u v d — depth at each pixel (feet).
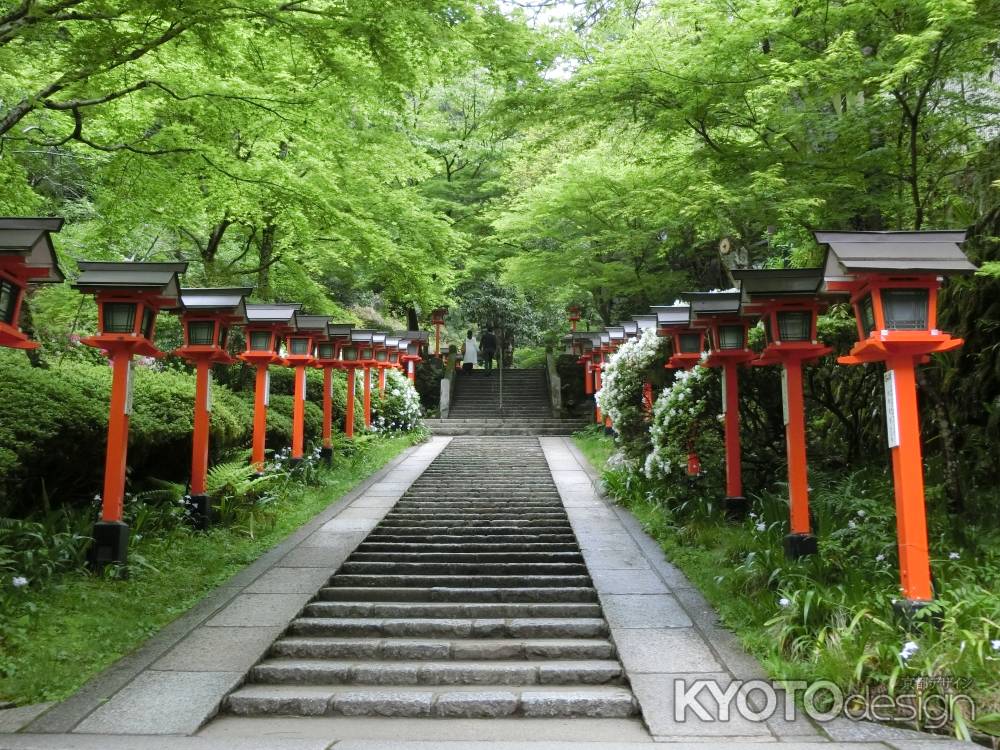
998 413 22.54
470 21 21.44
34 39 20.86
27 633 16.34
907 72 19.52
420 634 18.69
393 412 58.29
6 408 21.91
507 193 73.10
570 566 23.86
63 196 45.70
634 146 32.09
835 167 23.65
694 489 29.60
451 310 92.89
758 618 17.30
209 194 34.76
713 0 23.44
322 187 34.30
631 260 63.41
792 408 21.31
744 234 32.73
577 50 25.34
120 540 21.02
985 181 25.07
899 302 15.47
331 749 12.23
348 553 25.21
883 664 13.78
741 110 24.36
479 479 40.47
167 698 14.32
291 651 17.33
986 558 17.70
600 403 42.78
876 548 18.81
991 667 13.02
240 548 25.27
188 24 19.34
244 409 36.11
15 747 12.10
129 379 22.15
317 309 53.21
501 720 14.14
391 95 23.35
